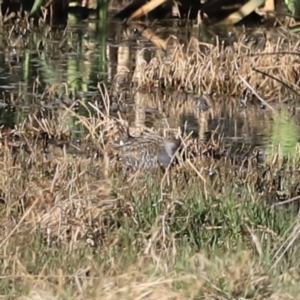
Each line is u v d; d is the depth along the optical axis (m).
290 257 7.84
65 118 14.90
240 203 9.37
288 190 10.90
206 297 6.89
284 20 26.00
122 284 7.06
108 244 8.35
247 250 7.93
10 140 13.20
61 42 22.98
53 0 26.78
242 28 25.88
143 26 26.36
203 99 17.53
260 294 6.96
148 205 9.23
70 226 8.71
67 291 6.96
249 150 13.31
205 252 7.89
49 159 11.78
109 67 20.02
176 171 11.20
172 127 14.79
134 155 12.10
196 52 18.84
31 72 19.19
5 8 26.70
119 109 15.95
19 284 7.16
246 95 17.66
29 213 8.95
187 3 28.17
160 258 7.65
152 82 18.27
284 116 15.87
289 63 17.92
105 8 26.88
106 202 9.30
